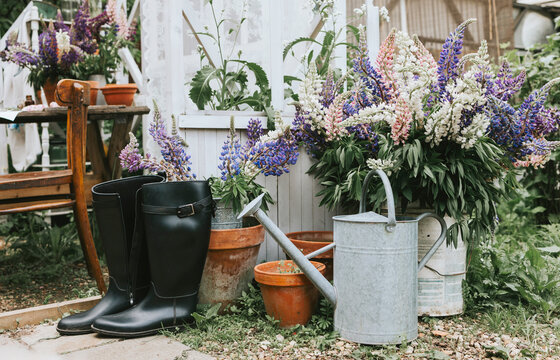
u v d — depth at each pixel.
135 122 4.03
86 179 3.78
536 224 4.67
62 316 2.57
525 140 2.51
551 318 2.49
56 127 4.77
